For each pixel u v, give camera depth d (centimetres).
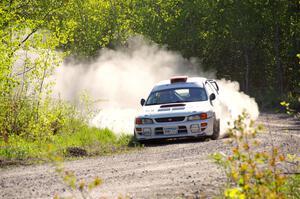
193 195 2100
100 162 3216
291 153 3055
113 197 2125
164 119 4247
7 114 4356
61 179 2580
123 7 16488
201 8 14350
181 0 15125
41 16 6375
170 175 2595
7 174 2869
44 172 2844
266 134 4334
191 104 4381
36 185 2472
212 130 4278
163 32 15350
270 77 14025
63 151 3678
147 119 4269
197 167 2784
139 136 4297
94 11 15425
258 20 13100
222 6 13862
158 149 3828
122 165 3031
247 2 13125
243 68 14262
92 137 4441
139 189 2280
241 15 13175
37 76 4425
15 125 4366
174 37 14988
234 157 1648
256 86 14212
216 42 14162
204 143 3900
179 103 4416
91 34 14988
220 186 2242
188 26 14925
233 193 1512
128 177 2595
